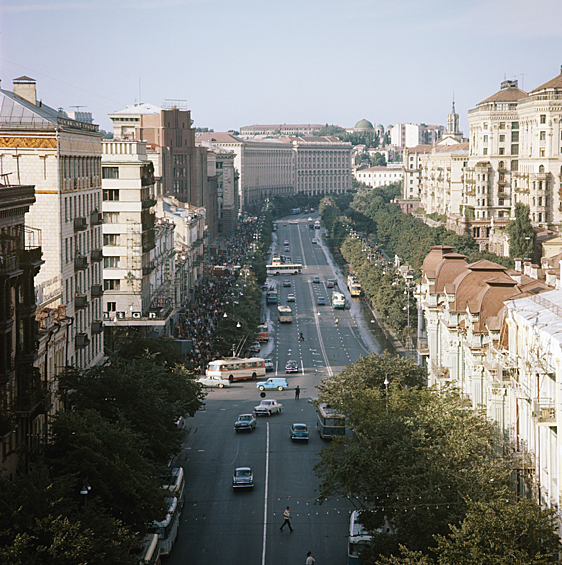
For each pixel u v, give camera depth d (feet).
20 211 214.28
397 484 187.73
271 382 424.05
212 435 330.75
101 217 360.28
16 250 204.64
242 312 549.54
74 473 180.24
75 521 157.38
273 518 240.94
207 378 436.35
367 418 231.30
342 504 252.83
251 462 294.25
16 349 204.44
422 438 198.39
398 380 305.53
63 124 313.94
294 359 507.30
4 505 155.63
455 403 221.05
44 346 240.12
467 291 272.72
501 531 151.94
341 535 229.04
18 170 295.07
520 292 243.19
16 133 294.05
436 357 312.71
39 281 297.33
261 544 222.28
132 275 429.79
